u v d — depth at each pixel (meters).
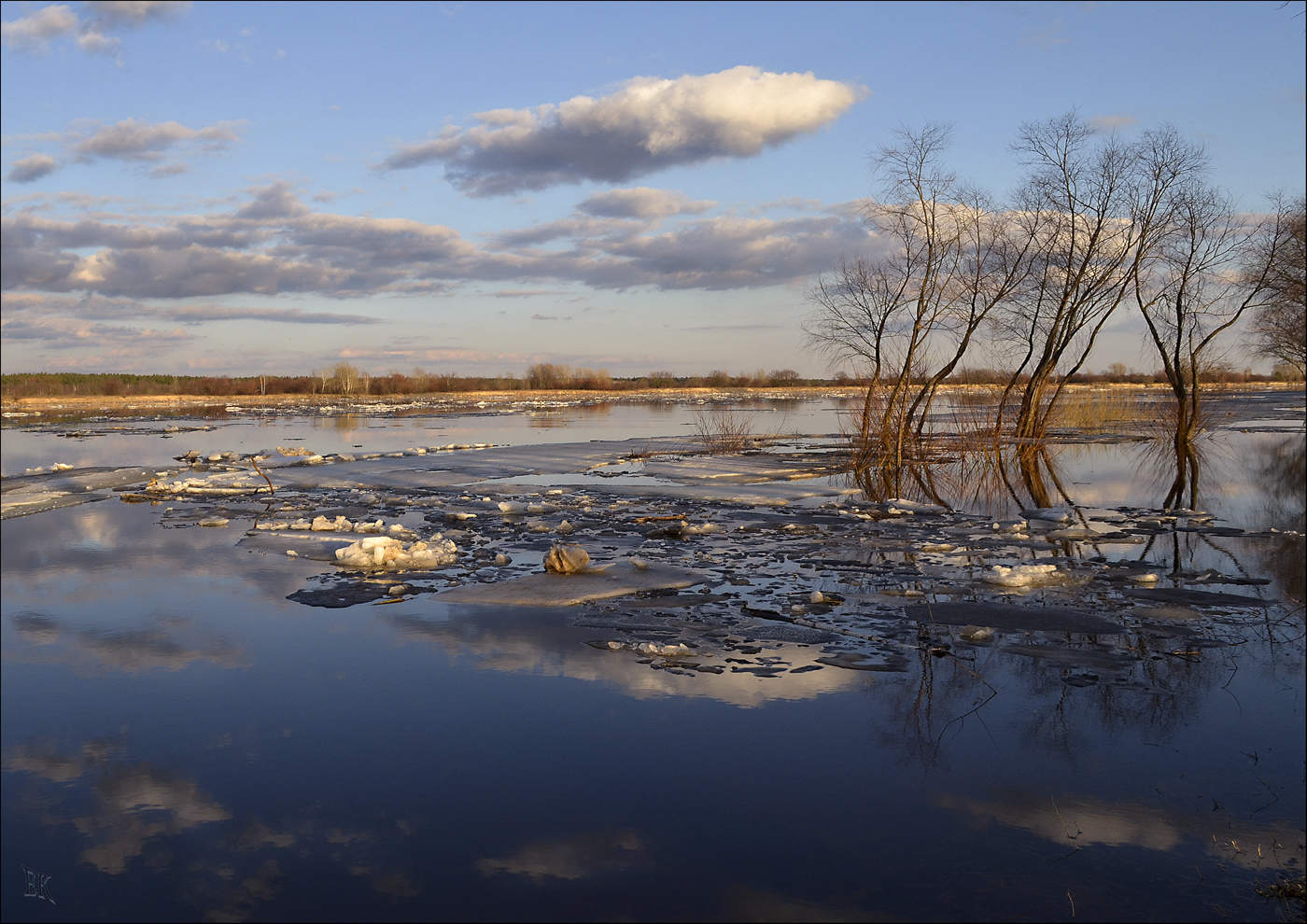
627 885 5.46
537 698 8.41
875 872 5.59
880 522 18.08
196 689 8.73
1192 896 5.29
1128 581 12.78
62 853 5.86
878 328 29.02
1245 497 22.06
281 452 33.25
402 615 11.16
